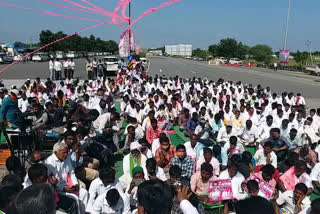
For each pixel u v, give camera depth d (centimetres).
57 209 430
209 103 1334
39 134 727
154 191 244
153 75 3581
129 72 2266
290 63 7038
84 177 575
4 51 5544
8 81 2336
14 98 743
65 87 1548
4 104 732
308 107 1877
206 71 4466
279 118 1082
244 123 1070
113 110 980
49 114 820
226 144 834
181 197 332
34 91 1354
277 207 529
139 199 251
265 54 7725
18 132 682
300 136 934
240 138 1023
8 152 693
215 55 9012
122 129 1141
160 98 1351
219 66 5959
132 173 561
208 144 864
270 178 564
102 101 963
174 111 1258
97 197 475
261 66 6316
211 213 547
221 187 511
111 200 446
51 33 5216
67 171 492
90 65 2503
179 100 1377
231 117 1144
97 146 682
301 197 488
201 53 11056
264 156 742
